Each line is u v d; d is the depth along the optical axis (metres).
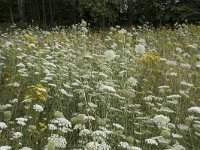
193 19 20.78
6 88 6.52
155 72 7.21
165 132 4.62
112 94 5.70
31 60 7.58
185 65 7.18
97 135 4.30
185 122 5.36
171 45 9.91
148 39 11.59
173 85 6.77
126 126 5.28
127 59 7.58
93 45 10.09
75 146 4.82
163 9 21.91
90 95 5.79
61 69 6.71
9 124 5.16
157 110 5.42
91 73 6.60
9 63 7.84
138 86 6.97
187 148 4.93
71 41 10.00
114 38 10.10
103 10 20.88
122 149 4.71
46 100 5.97
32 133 4.95
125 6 22.78
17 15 27.70
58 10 26.61
